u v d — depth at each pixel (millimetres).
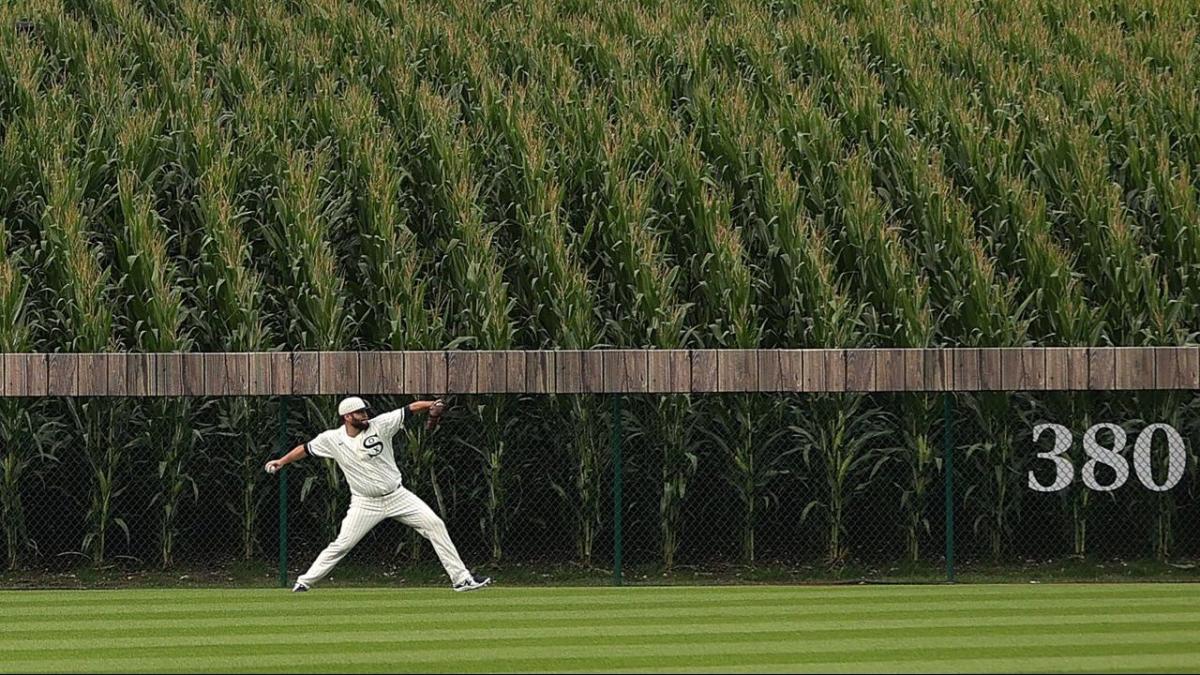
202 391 61594
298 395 64688
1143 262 73562
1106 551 69812
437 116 88250
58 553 69375
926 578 65062
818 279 72000
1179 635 47469
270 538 71188
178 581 65500
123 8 109125
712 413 70062
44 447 70250
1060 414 69562
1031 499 70500
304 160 81438
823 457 68250
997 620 50969
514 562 69812
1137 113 90625
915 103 95500
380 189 78688
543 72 99688
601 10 115062
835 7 117812
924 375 61469
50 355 61375
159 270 71875
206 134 83375
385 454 57688
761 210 81938
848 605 55250
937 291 76250
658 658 43500
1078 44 108250
